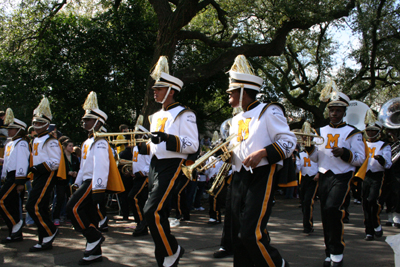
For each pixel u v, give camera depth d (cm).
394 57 1847
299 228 659
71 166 727
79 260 439
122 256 468
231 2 1326
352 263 436
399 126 658
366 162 428
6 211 534
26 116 1277
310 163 624
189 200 874
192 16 1167
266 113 301
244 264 310
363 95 2028
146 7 1477
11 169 539
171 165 358
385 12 1812
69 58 1348
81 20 1402
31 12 1389
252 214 287
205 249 504
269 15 1278
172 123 364
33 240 558
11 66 1283
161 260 349
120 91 1441
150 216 341
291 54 1933
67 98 1342
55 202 714
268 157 281
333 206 407
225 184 680
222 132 390
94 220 458
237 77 316
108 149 448
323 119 1875
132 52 1395
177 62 1527
